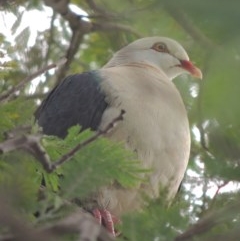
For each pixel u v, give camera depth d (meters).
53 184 8.55
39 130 9.20
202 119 8.85
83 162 7.59
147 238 7.56
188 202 9.12
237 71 6.21
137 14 10.12
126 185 8.49
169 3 5.38
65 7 15.97
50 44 16.42
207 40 6.98
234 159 9.16
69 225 5.67
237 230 7.77
